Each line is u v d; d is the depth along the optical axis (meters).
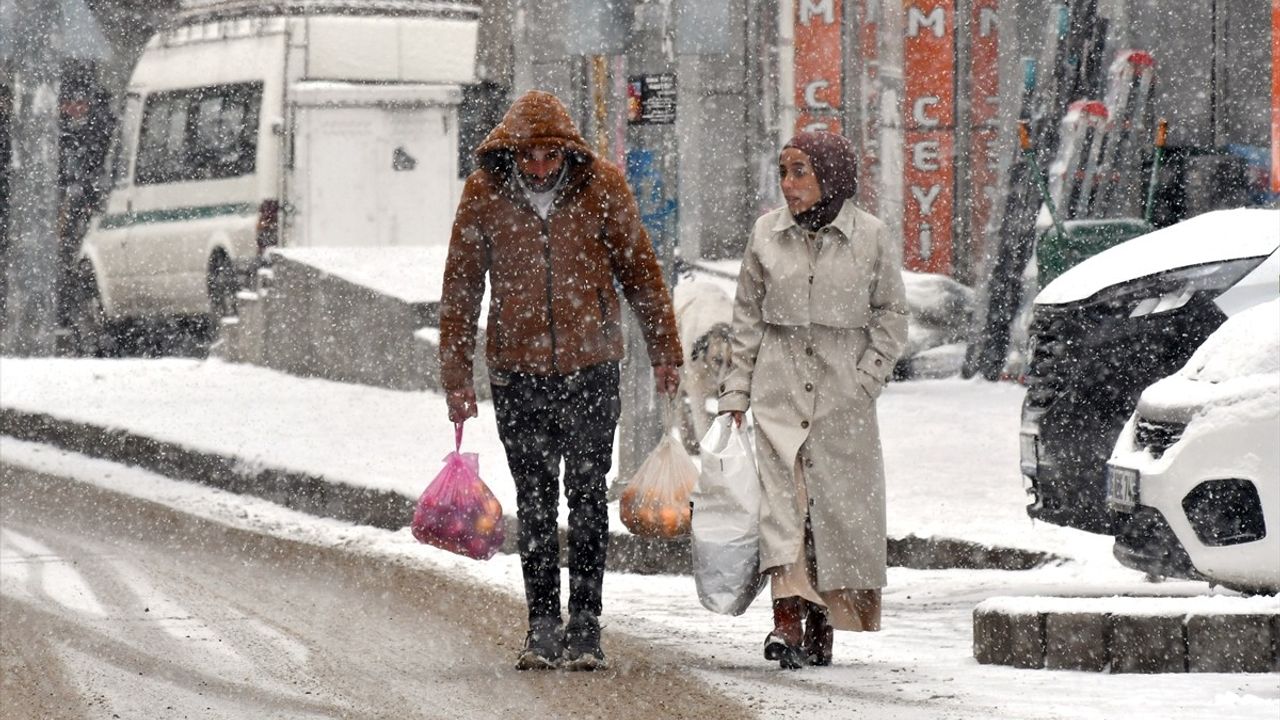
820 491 21.53
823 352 21.69
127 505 40.66
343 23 67.75
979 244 66.44
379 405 53.25
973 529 31.67
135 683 21.17
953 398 54.38
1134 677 20.61
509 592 28.47
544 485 22.30
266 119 67.38
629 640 24.11
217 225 69.19
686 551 31.94
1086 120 56.47
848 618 21.81
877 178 62.03
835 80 63.38
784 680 20.72
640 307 22.73
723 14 37.38
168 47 72.81
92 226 75.88
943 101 66.31
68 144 88.06
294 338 62.06
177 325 72.94
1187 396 22.33
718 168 63.34
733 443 21.66
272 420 49.66
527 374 22.19
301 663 22.41
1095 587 25.30
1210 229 26.75
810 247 21.80
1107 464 23.58
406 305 57.12
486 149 21.92
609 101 38.06
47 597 28.16
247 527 37.72
